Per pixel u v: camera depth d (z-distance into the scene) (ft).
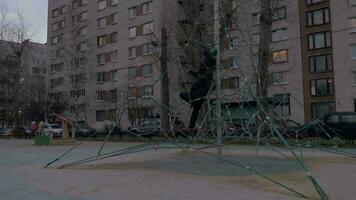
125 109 184.34
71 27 253.03
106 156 50.08
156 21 200.13
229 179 34.24
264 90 82.99
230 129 72.90
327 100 166.81
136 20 214.07
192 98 49.03
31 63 338.75
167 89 119.55
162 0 193.16
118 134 128.16
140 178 35.09
